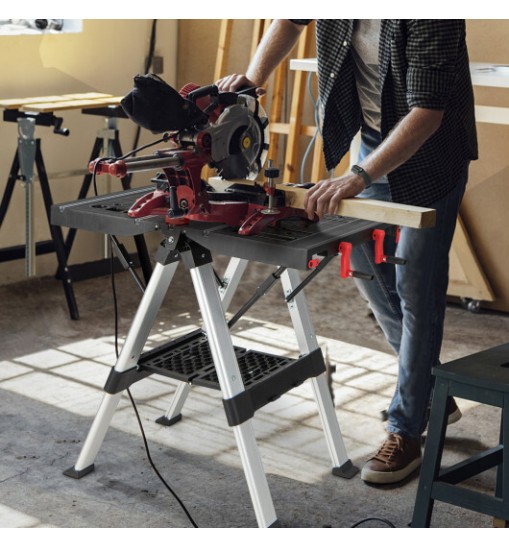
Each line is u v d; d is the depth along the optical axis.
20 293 4.35
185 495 2.57
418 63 2.28
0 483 2.59
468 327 4.10
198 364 2.55
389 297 2.89
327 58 2.62
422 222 2.08
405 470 2.69
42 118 3.89
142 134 4.99
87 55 4.65
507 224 4.21
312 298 4.38
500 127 4.13
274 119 4.88
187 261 2.30
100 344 3.74
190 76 5.20
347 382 3.41
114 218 2.34
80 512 2.46
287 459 2.80
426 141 2.51
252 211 2.28
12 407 3.09
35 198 4.53
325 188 2.19
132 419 3.03
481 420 3.08
